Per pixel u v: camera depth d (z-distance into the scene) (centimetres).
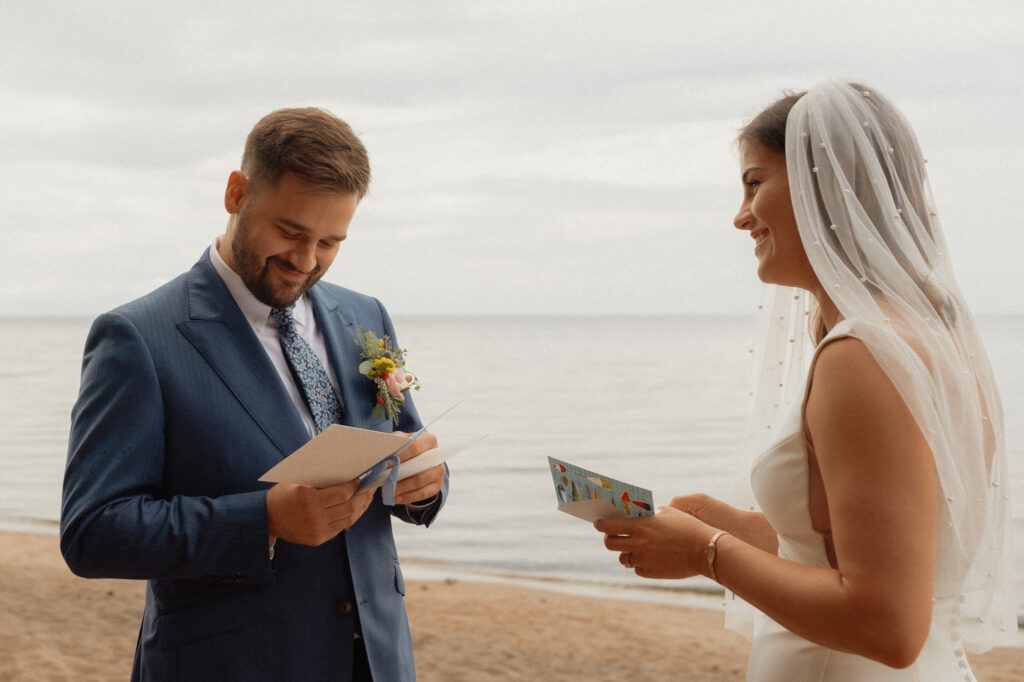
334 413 217
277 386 206
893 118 168
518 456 2267
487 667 577
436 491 211
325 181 191
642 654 609
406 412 235
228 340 205
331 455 170
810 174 163
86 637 623
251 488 197
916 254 158
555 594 791
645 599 781
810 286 175
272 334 216
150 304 204
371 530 215
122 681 540
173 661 193
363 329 236
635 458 2244
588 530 1243
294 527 182
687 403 3656
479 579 905
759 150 175
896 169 164
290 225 194
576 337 12188
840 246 160
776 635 175
